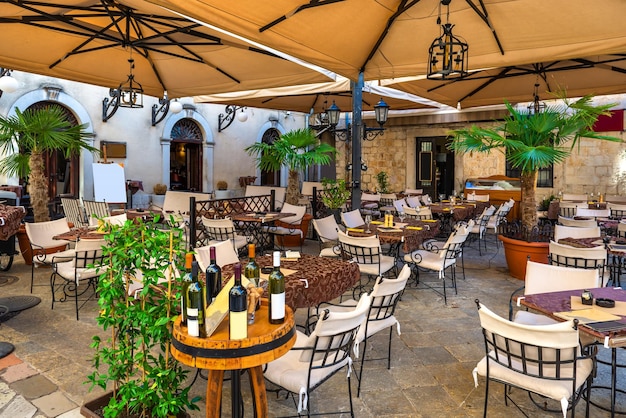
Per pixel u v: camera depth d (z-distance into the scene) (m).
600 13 3.69
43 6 4.09
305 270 3.35
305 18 3.60
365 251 4.72
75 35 4.79
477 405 2.90
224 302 1.97
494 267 6.82
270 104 9.55
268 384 3.15
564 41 4.12
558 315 2.48
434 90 7.29
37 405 2.81
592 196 10.44
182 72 6.11
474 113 11.92
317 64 4.43
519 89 7.36
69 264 4.63
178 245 2.33
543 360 2.28
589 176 11.19
